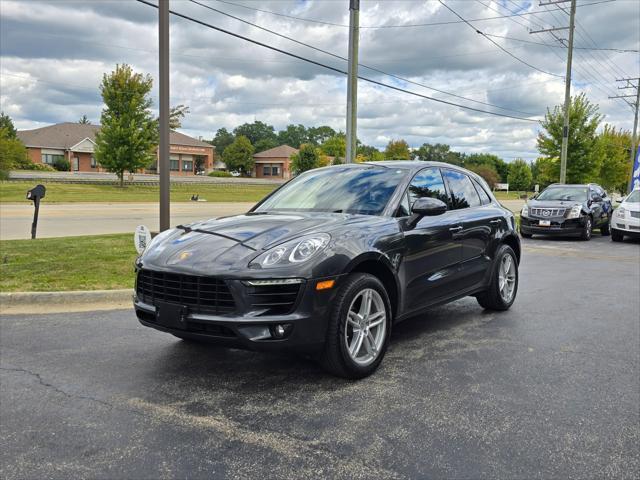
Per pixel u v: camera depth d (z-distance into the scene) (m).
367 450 2.92
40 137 61.03
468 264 5.41
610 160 45.25
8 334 5.15
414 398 3.64
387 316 4.19
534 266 10.32
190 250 3.88
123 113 38.84
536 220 15.68
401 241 4.36
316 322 3.62
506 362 4.41
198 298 3.62
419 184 5.02
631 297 7.20
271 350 3.53
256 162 85.00
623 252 12.83
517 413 3.41
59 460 2.81
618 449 2.95
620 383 3.95
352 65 14.78
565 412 3.43
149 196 36.47
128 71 38.38
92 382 3.92
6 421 3.27
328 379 3.98
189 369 4.20
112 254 9.05
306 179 5.43
